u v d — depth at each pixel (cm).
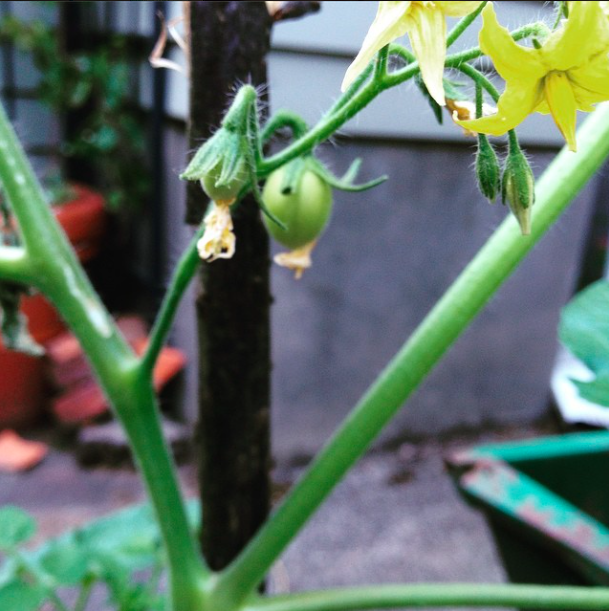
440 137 62
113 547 27
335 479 19
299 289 64
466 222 68
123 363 19
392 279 67
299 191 18
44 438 70
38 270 18
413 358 18
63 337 72
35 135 87
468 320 18
